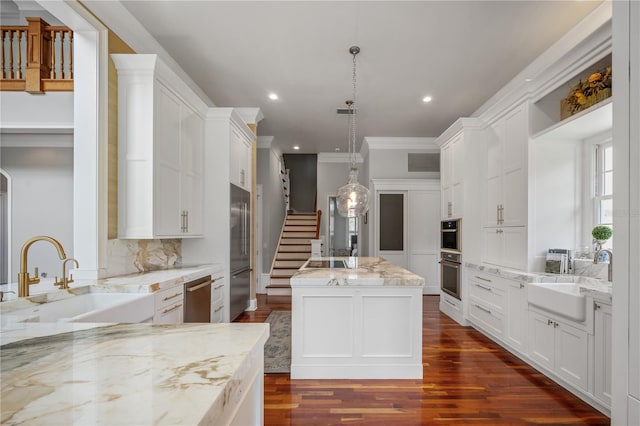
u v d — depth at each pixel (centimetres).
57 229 415
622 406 161
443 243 494
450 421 206
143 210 270
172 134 304
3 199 421
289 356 312
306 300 268
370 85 410
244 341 99
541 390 247
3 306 169
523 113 329
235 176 412
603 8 258
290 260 709
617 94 165
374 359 266
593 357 218
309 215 965
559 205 319
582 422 206
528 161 321
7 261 413
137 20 283
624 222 161
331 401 229
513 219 347
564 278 285
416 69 367
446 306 478
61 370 76
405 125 569
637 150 155
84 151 246
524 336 299
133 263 290
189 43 320
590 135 308
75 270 242
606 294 206
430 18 277
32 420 55
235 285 409
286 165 1187
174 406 60
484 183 414
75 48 246
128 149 269
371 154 659
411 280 260
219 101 464
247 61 353
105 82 253
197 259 384
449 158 477
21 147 417
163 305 242
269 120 546
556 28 290
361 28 293
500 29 292
